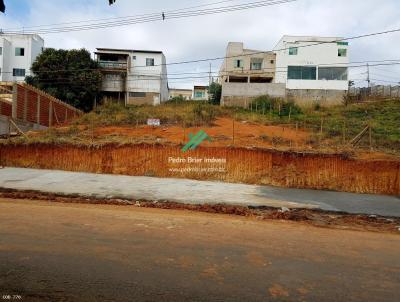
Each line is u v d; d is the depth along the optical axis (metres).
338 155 16.73
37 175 15.83
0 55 45.06
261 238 6.75
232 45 44.31
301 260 5.49
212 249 5.81
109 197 11.65
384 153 17.86
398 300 4.17
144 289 4.11
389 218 10.48
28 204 9.52
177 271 4.73
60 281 4.24
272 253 5.78
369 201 13.28
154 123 24.83
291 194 14.16
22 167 18.23
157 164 17.83
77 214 8.12
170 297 3.94
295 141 20.66
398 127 26.62
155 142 18.38
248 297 4.04
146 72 44.91
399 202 13.37
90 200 10.97
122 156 18.08
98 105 39.50
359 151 17.92
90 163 18.16
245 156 17.39
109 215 8.20
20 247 5.40
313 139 21.12
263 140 20.67
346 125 26.33
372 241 7.10
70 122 29.91
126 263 4.93
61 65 38.25
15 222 6.98
